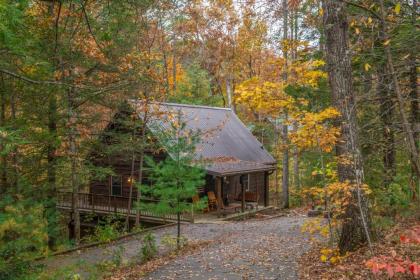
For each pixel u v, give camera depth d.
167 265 11.63
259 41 28.86
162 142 14.78
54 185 14.28
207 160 15.15
